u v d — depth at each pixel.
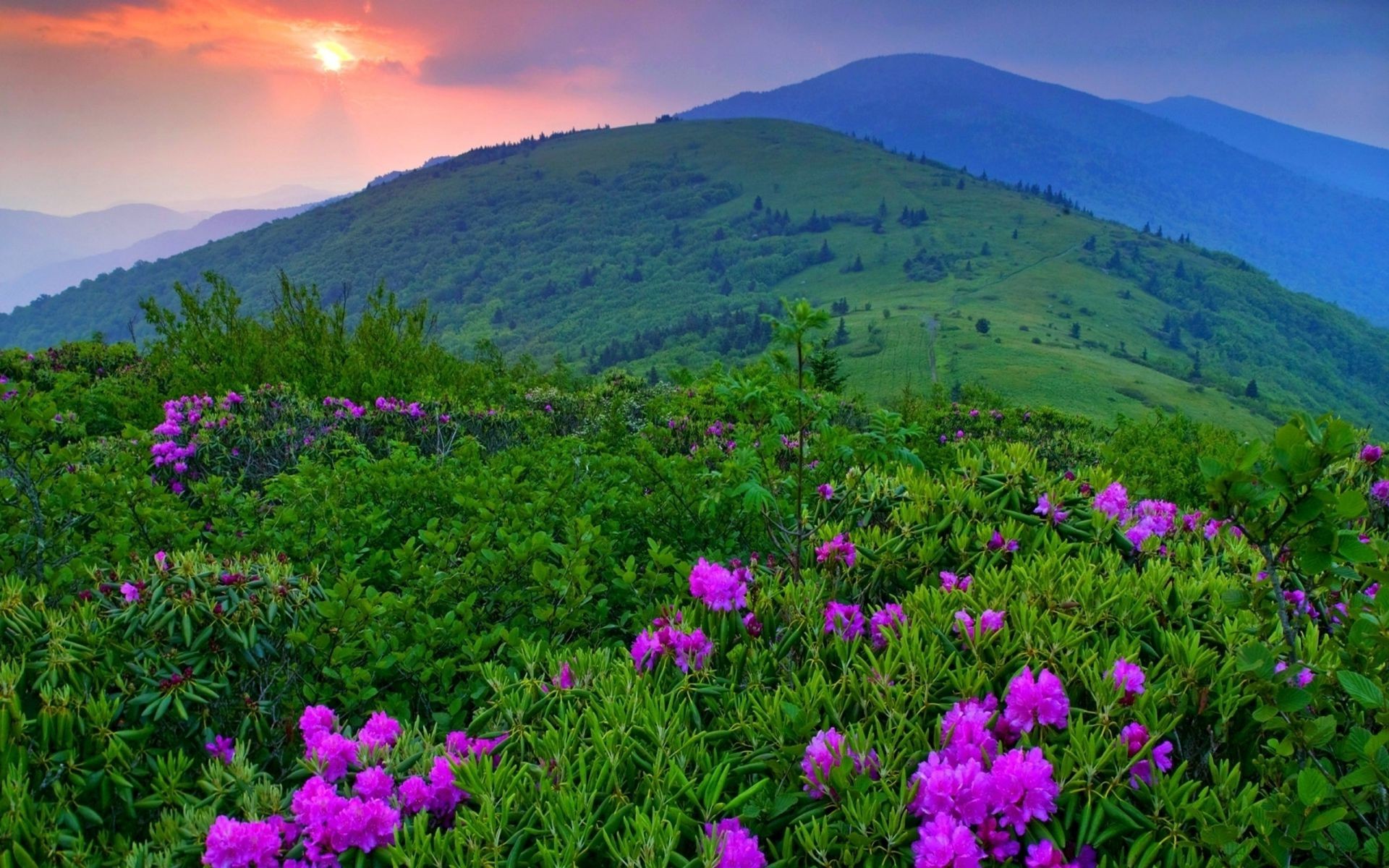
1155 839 1.87
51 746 2.30
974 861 1.73
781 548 3.91
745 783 2.13
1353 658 2.21
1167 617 2.70
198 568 2.87
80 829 2.16
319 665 3.07
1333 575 2.19
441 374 10.80
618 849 1.86
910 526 3.42
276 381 9.18
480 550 3.91
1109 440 12.42
